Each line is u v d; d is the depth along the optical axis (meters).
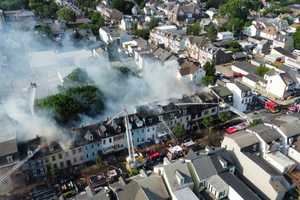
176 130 73.62
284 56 124.75
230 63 126.44
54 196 59.31
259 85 104.44
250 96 89.12
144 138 74.38
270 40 143.88
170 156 69.12
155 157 69.50
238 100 88.12
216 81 104.00
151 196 52.38
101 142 68.69
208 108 81.50
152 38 147.62
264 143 64.00
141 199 51.69
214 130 79.56
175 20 175.62
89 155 68.62
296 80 100.75
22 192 60.12
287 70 109.19
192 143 73.44
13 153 59.19
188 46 133.25
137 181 55.06
